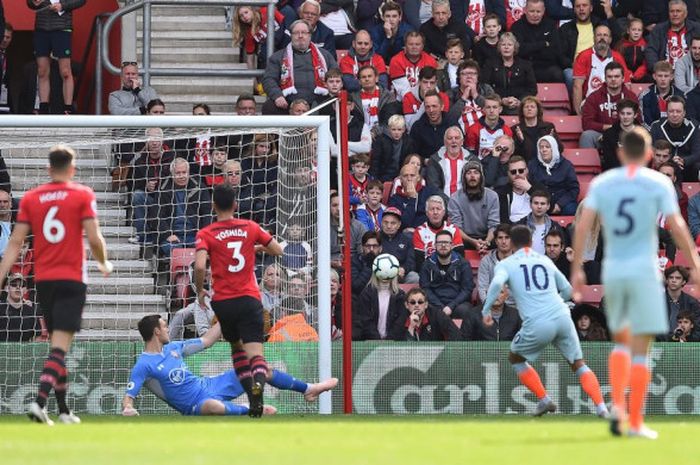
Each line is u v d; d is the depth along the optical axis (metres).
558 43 67.50
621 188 27.72
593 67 65.88
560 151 60.06
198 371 47.44
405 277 54.69
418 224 57.25
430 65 63.22
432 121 60.69
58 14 65.38
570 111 67.19
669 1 69.38
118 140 50.41
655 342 48.88
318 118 46.81
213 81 66.81
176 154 56.88
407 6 67.88
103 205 55.03
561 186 59.59
